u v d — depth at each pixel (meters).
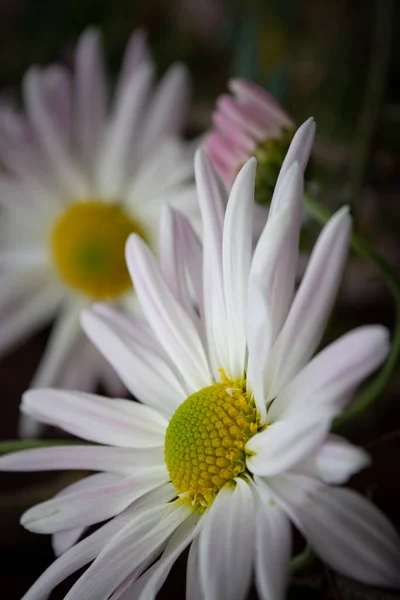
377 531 0.11
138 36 0.23
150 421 0.13
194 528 0.12
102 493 0.13
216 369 0.13
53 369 0.24
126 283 0.25
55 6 0.29
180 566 0.17
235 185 0.12
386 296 0.22
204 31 0.28
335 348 0.11
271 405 0.12
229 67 0.27
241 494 0.12
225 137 0.16
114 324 0.14
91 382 0.24
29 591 0.12
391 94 0.22
